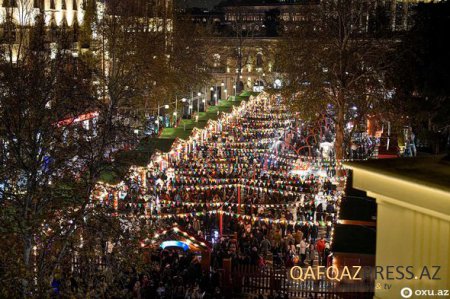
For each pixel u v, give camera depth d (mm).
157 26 91375
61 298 23500
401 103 61375
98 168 29375
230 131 73000
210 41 123125
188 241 34188
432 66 53719
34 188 24656
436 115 53656
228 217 45969
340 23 67312
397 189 6082
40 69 31641
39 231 23750
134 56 73312
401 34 66625
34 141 25438
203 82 102562
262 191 48594
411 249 6098
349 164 6660
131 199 33688
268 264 36781
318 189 47844
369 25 70000
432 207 5746
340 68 66375
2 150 25578
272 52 107250
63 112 29172
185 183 48781
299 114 70438
